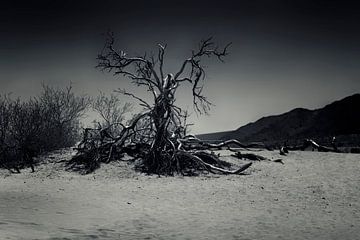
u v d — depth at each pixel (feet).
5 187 63.77
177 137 99.09
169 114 93.61
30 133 101.19
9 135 106.11
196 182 75.51
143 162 93.61
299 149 126.00
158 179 80.07
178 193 62.08
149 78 96.22
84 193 59.47
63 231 30.07
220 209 48.93
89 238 28.66
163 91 93.04
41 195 54.49
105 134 100.12
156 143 91.45
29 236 26.20
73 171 88.84
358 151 116.98
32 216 35.99
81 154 97.04
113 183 73.97
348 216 45.24
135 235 31.83
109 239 29.32
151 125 97.40
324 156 106.01
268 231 36.40
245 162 99.50
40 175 83.82
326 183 71.26
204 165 87.71
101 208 45.55
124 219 39.22
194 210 47.65
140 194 60.34
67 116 121.29
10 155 100.37
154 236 32.07
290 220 42.52
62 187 66.18
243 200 56.29
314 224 40.40
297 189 66.03
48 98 119.96
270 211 48.11
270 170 88.58
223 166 93.20
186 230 35.60
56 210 41.55
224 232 35.37
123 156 99.35
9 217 33.86
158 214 43.62
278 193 62.49
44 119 108.37
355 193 61.57
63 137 118.32
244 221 41.47
